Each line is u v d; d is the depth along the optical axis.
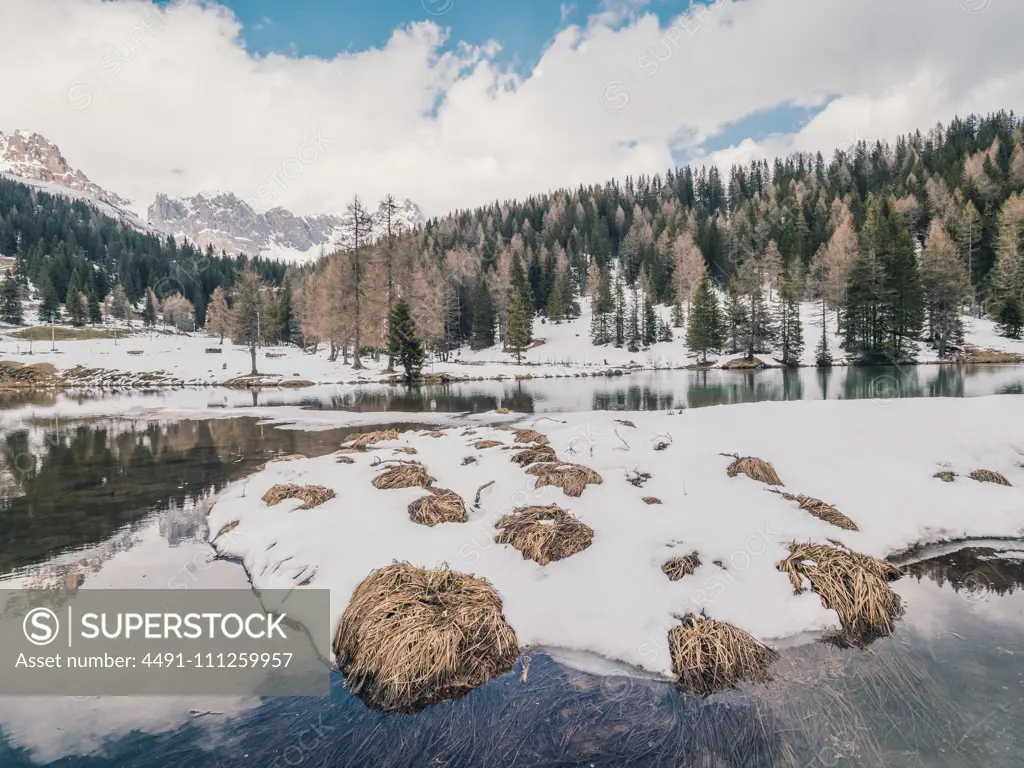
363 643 3.96
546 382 38.72
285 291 75.12
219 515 7.38
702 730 3.20
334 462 9.59
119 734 3.28
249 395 31.33
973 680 3.64
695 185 149.38
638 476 7.71
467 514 6.74
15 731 3.30
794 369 47.47
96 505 8.29
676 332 69.81
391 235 48.66
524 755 3.03
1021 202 57.12
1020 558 5.73
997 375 31.31
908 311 44.69
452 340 71.69
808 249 79.50
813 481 7.41
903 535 6.12
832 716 3.30
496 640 4.06
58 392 38.41
